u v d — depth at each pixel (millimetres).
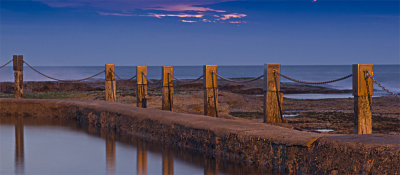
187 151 8016
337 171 5160
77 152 8242
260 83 37188
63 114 13227
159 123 9047
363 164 4859
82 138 9750
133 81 32469
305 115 14820
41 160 7574
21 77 15773
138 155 7871
